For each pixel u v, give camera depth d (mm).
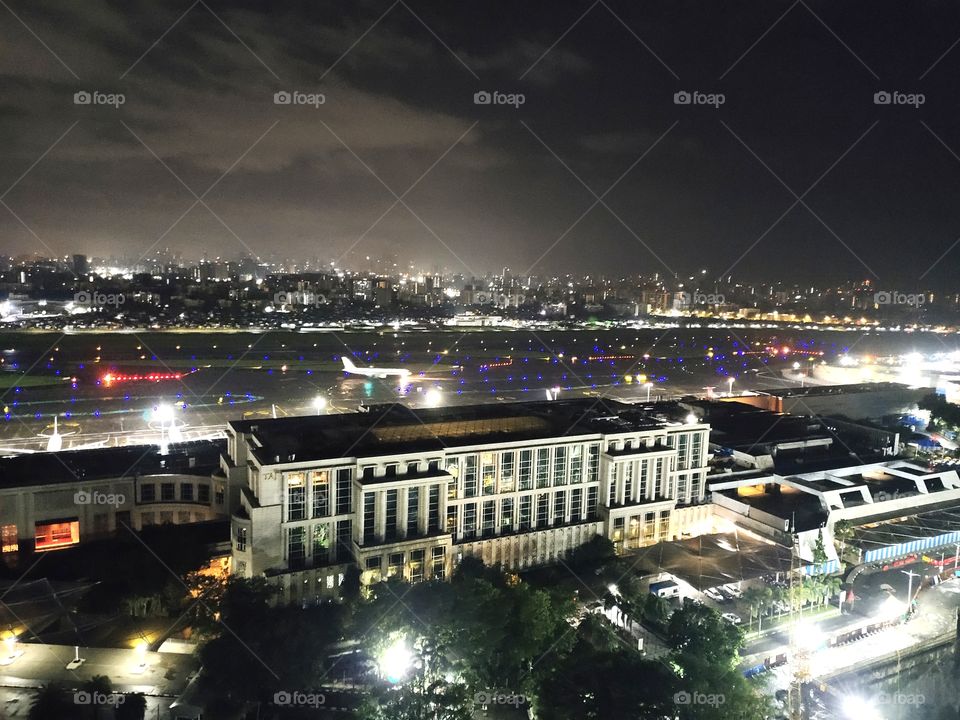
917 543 145750
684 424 155000
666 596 120938
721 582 123500
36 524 138375
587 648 96938
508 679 96312
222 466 147000
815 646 114875
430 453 126125
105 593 112688
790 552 135500
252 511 113375
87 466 151125
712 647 93312
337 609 102625
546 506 140375
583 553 138000
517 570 137000
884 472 184125
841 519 153625
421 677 89500
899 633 121875
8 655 97562
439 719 80438
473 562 123125
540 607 101125
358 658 98625
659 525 149875
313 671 90625
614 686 85938
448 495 129500
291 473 115938
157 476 147000
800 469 180625
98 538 143625
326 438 129250
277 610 98750
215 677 87125
